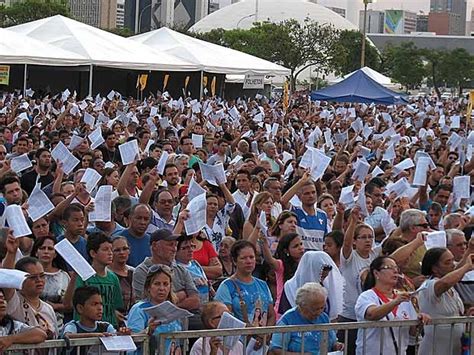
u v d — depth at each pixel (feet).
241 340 30.04
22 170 54.29
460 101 230.89
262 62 196.44
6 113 101.55
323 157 53.16
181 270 34.19
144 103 135.54
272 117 121.60
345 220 44.78
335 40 313.73
